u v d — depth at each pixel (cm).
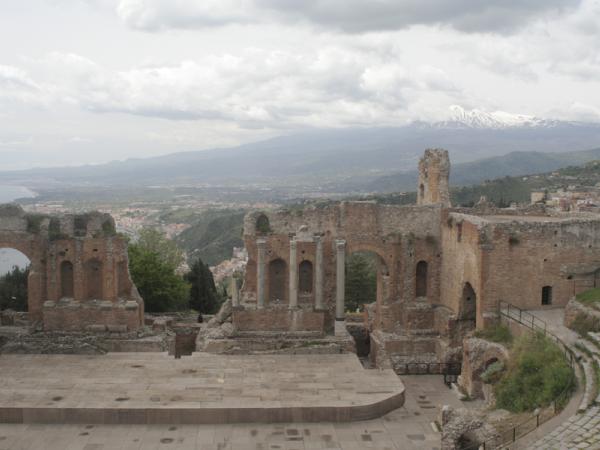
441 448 2834
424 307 4997
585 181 16250
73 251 4844
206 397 3634
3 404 3456
